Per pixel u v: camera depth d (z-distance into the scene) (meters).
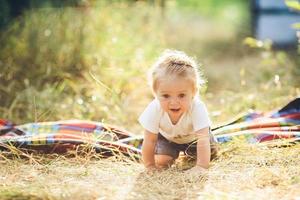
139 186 3.21
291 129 4.10
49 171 3.52
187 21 12.12
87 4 8.40
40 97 5.47
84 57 6.57
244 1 15.24
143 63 6.41
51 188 3.18
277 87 5.67
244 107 5.34
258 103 5.39
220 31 10.62
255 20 11.77
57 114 5.21
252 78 6.62
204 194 3.05
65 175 3.43
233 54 8.37
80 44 6.80
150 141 3.65
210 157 3.71
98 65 6.44
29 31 6.96
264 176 3.30
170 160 3.78
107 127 4.15
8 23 7.39
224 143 3.96
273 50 8.29
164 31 9.90
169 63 3.54
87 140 3.91
